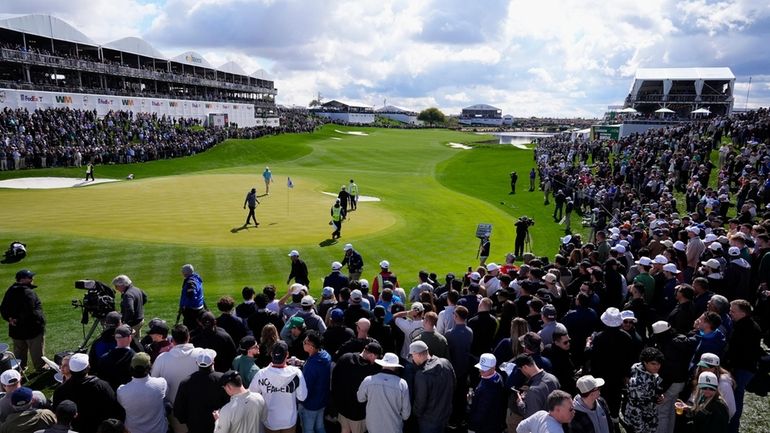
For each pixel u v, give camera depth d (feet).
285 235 78.69
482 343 29.71
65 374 24.39
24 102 185.78
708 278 37.63
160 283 55.16
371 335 29.55
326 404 24.73
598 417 19.70
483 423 22.98
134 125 205.26
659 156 129.39
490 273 41.37
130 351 24.82
